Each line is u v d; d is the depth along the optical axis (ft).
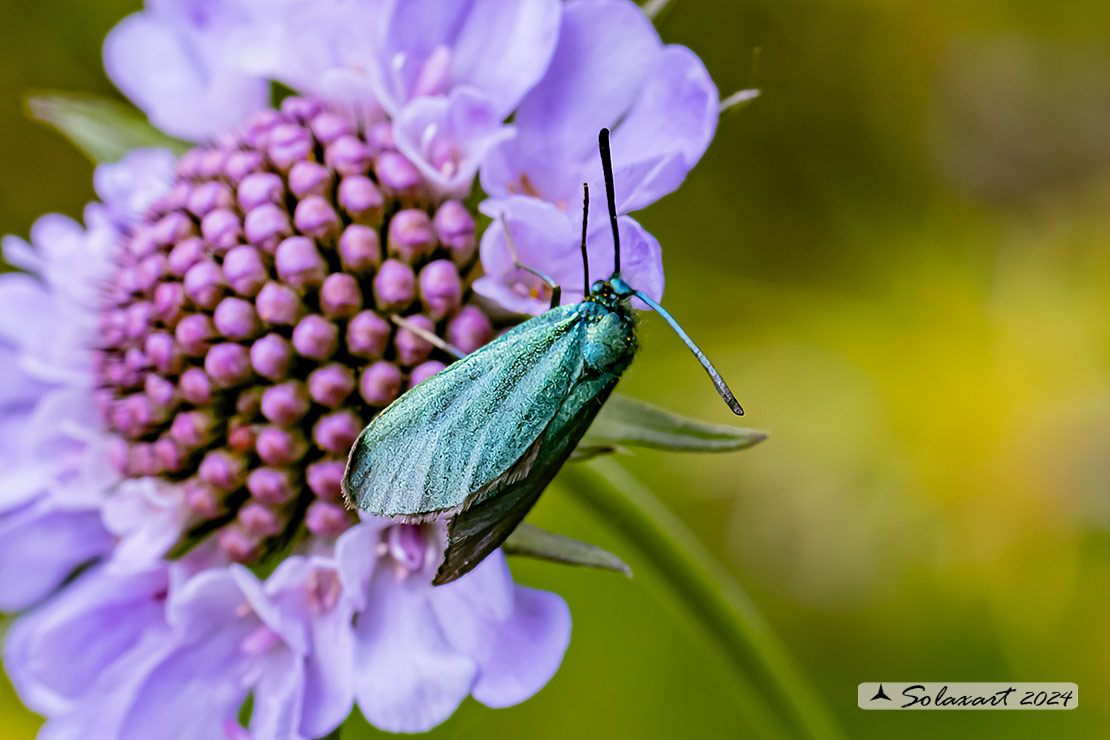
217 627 0.48
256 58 0.49
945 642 0.60
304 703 0.47
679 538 0.52
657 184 0.47
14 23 0.60
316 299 0.49
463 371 0.45
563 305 0.47
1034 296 0.60
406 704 0.46
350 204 0.48
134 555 0.48
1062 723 0.59
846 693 0.60
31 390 0.52
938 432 0.60
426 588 0.48
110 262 0.51
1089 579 0.59
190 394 0.49
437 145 0.48
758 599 0.60
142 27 0.52
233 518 0.49
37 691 0.49
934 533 0.59
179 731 0.48
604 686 0.60
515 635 0.47
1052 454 0.59
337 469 0.48
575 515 0.59
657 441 0.47
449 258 0.49
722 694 0.60
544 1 0.48
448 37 0.49
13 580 0.50
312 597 0.48
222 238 0.49
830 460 0.59
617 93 0.48
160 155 0.52
